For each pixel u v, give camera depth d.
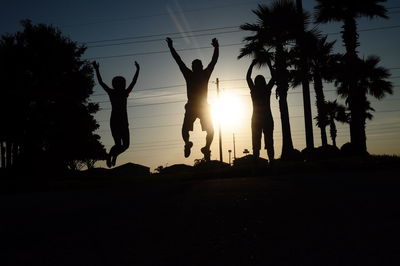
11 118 43.56
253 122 17.77
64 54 45.84
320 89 43.03
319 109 43.66
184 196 11.30
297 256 6.33
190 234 7.76
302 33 35.19
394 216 7.97
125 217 9.43
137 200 11.37
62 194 14.13
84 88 46.78
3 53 44.69
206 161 18.28
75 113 46.19
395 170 14.59
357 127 35.72
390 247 6.41
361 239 6.84
